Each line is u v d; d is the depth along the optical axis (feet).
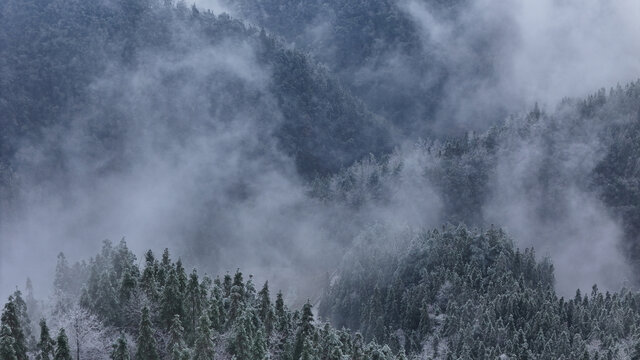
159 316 345.92
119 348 303.07
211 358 309.01
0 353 277.85
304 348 335.47
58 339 291.99
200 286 355.56
